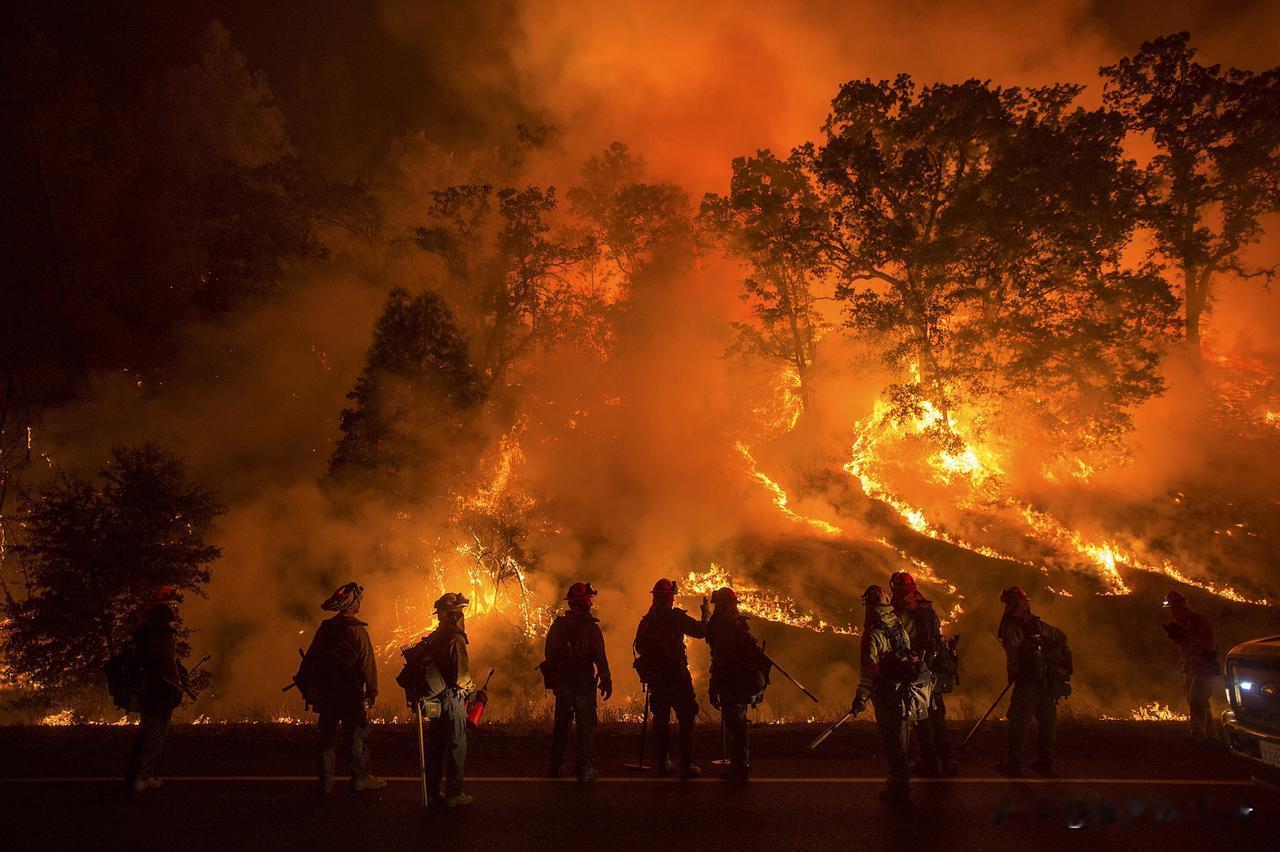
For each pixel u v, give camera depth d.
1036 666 8.39
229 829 6.58
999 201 30.91
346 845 6.21
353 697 7.77
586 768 8.11
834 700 21.42
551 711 12.86
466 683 7.39
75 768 8.69
